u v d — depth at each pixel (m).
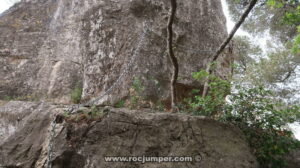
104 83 5.30
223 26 7.15
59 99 5.86
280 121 4.00
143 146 3.67
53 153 3.45
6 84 6.32
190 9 6.71
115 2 6.04
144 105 5.10
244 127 4.23
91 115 3.86
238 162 3.87
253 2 4.55
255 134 4.19
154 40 5.86
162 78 5.63
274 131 4.09
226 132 4.11
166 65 5.77
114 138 3.65
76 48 6.55
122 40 5.64
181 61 6.00
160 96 5.46
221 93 4.35
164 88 5.59
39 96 6.05
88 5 6.66
